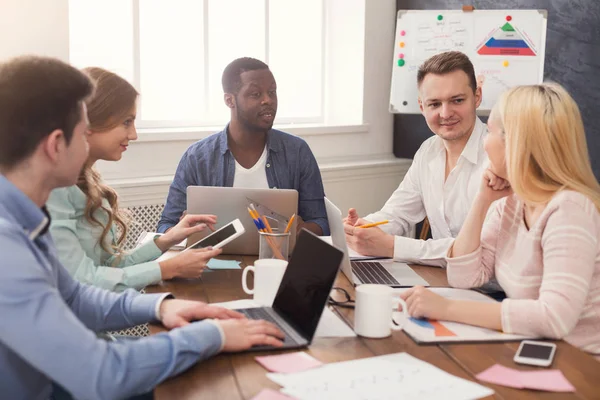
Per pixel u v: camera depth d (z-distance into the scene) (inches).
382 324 57.1
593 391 47.5
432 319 61.0
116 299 61.1
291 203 83.0
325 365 50.9
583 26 138.3
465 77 96.4
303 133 150.8
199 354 50.2
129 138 77.4
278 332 55.6
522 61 140.3
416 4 157.9
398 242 83.2
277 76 156.9
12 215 48.4
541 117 62.2
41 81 48.4
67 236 70.7
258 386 47.8
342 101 162.9
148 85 140.6
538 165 63.2
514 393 46.9
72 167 50.8
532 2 144.2
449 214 99.3
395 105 150.9
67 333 45.1
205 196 84.1
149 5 138.6
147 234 92.8
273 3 153.7
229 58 148.9
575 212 60.4
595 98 138.9
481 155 97.2
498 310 59.1
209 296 69.0
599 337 61.9
